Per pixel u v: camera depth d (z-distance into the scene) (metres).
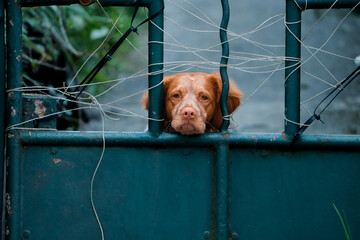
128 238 2.62
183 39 11.80
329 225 2.61
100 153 2.61
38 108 2.59
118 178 2.61
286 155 2.60
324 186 2.61
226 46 2.61
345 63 9.12
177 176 2.62
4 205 2.80
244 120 7.45
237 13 12.91
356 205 2.60
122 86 8.65
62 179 2.60
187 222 2.62
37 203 2.60
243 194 2.62
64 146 2.59
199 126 2.54
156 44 2.59
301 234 2.62
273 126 7.14
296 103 2.58
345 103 7.77
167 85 3.31
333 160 2.60
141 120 6.91
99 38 6.18
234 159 2.61
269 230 2.62
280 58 2.61
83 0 2.57
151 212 2.62
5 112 2.60
